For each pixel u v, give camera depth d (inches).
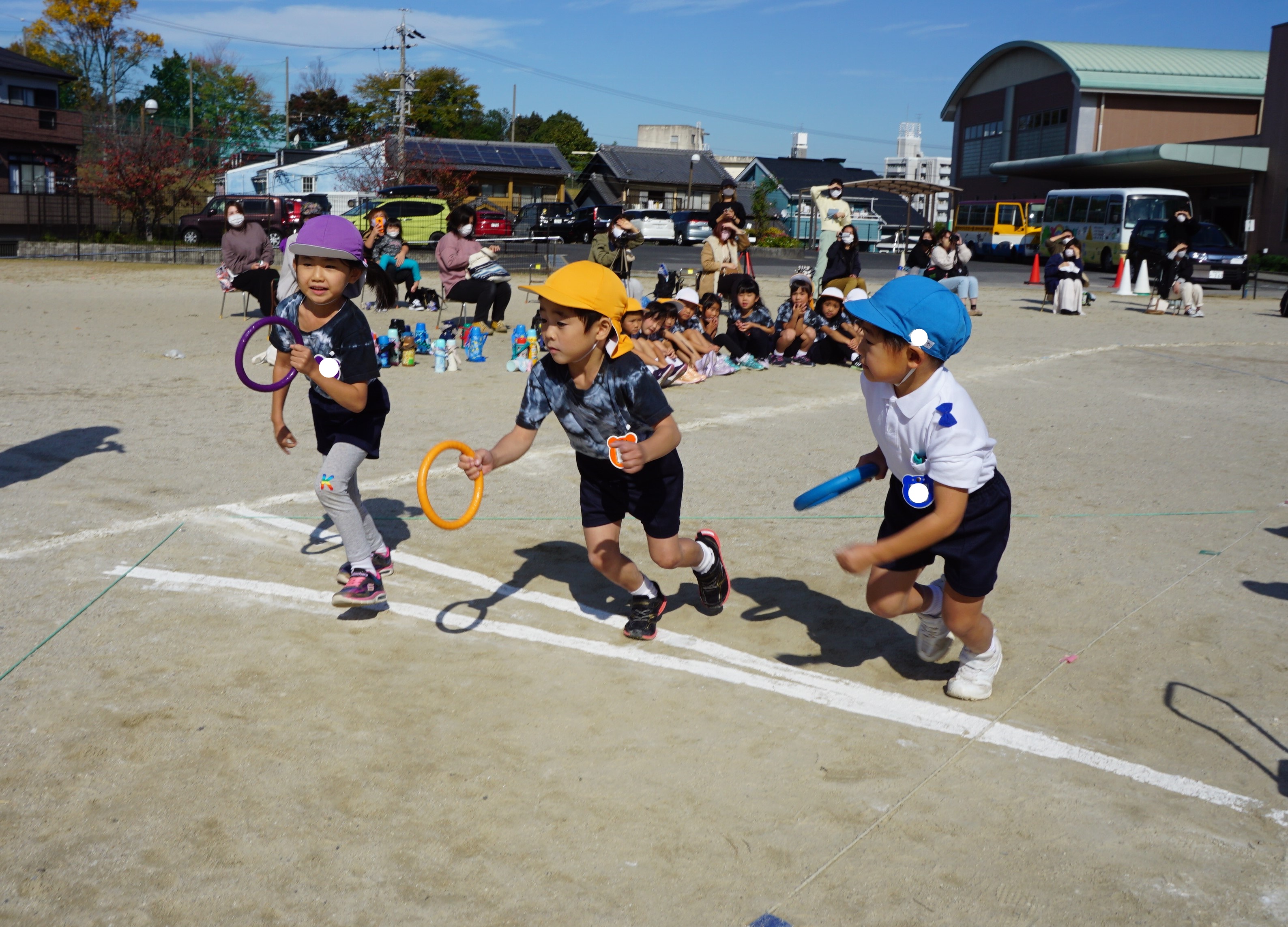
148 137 1424.7
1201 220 1627.7
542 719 150.3
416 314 700.7
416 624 184.9
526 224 1761.8
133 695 153.7
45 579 199.5
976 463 137.6
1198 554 225.9
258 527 234.8
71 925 104.7
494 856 117.8
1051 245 829.8
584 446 167.6
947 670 170.7
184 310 703.1
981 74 2244.1
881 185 1374.3
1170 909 110.5
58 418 344.2
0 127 1476.4
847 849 120.2
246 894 110.2
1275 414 387.9
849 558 138.6
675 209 2422.5
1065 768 138.9
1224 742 145.6
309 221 175.0
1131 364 522.6
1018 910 109.9
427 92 2763.3
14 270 1055.0
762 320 506.3
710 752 141.9
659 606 183.0
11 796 126.7
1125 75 1824.6
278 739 142.2
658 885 113.2
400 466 295.6
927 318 135.4
